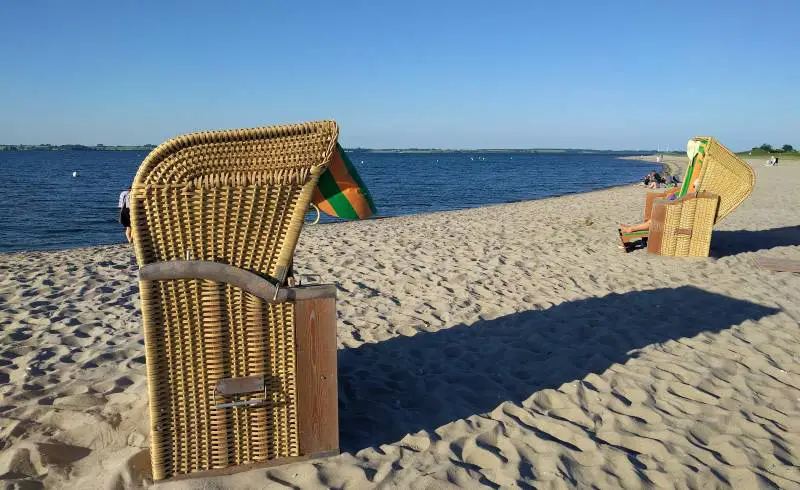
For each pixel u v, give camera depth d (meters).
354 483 2.60
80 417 3.26
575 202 20.38
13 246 14.41
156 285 2.44
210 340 2.53
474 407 3.46
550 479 2.69
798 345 4.56
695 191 8.09
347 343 4.62
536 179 50.34
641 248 9.07
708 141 7.81
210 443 2.61
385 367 4.09
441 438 3.05
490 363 4.18
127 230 2.99
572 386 3.74
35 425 3.17
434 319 5.28
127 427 3.15
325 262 8.01
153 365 2.48
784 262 7.62
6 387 3.68
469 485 2.62
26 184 36.84
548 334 4.81
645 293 6.11
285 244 2.54
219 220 2.46
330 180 2.66
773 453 2.95
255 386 2.58
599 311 5.45
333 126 2.45
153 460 2.55
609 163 116.31
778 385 3.79
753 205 16.25
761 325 5.03
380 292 6.30
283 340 2.62
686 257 8.18
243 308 2.55
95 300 5.91
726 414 3.37
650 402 3.53
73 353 4.34
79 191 31.75
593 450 2.96
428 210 23.20
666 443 3.04
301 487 2.56
